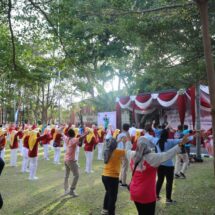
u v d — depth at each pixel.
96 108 37.25
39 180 11.63
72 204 8.39
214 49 8.61
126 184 10.48
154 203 5.26
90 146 13.51
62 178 12.02
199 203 8.43
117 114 24.56
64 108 47.88
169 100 19.80
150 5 8.71
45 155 17.94
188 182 11.10
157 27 8.45
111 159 6.93
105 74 22.34
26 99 39.25
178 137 12.39
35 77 9.33
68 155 9.20
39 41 8.91
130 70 10.85
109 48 13.10
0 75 9.39
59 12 7.98
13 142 15.25
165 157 5.19
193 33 8.73
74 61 9.30
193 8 8.26
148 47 9.30
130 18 8.41
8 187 10.41
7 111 47.44
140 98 21.92
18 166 15.25
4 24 8.35
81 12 8.44
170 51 9.20
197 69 9.05
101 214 7.40
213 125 5.89
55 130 17.28
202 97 17.75
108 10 8.49
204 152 18.45
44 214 7.54
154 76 9.80
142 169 5.24
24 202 8.58
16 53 8.93
